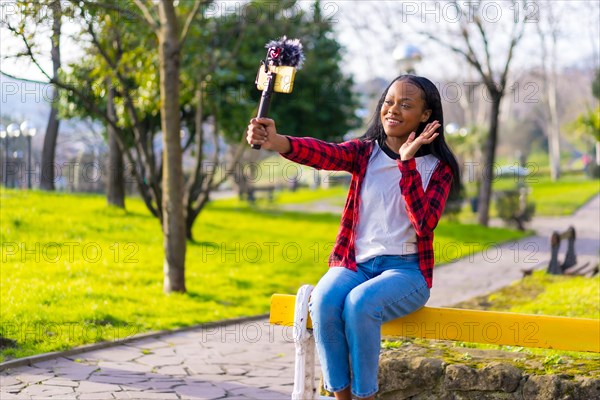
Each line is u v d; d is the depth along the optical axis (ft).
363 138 13.07
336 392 11.78
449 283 44.96
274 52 11.47
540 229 83.15
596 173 173.17
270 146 11.62
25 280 32.96
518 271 49.93
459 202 87.97
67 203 57.21
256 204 106.11
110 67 39.47
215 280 39.75
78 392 19.95
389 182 12.44
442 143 12.64
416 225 11.82
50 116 75.97
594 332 12.51
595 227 84.48
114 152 61.98
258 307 34.55
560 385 14.16
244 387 21.44
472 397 14.87
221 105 75.46
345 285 11.97
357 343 11.51
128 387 20.76
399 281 11.87
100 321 28.25
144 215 58.49
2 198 53.21
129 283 35.96
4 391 19.67
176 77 35.83
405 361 15.42
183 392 20.57
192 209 53.52
